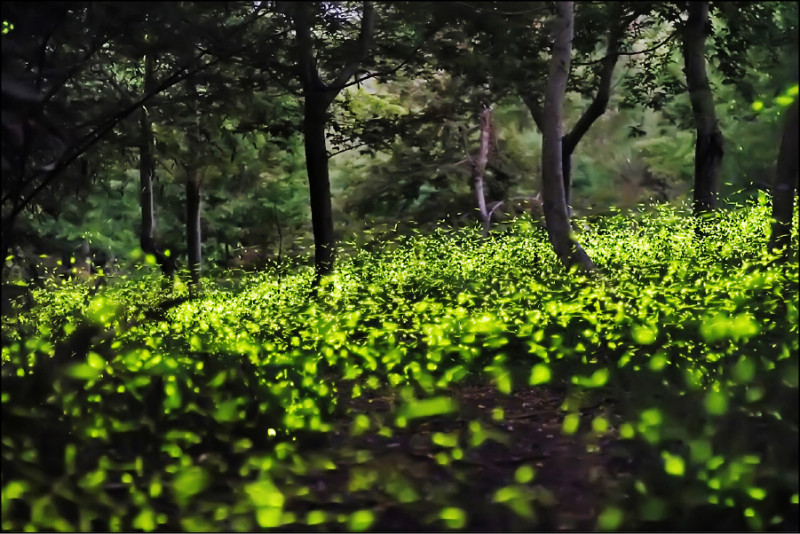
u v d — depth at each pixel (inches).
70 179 346.9
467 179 1349.7
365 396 280.7
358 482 191.3
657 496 165.9
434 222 1352.1
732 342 242.4
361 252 657.6
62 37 275.0
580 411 238.8
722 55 605.6
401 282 515.2
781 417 173.5
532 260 549.3
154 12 269.1
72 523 175.8
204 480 189.2
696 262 447.5
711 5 536.7
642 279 408.8
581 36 547.2
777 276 296.7
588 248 593.6
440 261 594.2
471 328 312.0
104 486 187.8
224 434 212.4
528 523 168.9
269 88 642.2
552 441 216.7
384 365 307.3
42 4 235.3
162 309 395.9
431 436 227.0
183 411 220.5
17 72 217.9
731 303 287.3
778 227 336.2
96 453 198.2
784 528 158.4
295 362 279.7
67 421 210.8
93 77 447.8
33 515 169.0
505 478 194.1
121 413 218.5
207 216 1337.4
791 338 235.1
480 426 226.1
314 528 172.4
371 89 1070.4
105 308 288.7
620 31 597.3
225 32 314.3
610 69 709.9
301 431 225.6
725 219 590.9
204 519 175.6
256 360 270.1
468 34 417.7
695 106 614.5
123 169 808.9
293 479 199.9
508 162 1398.9
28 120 204.8
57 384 216.1
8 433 193.9
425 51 525.0
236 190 1058.1
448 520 169.5
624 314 303.7
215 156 800.9
